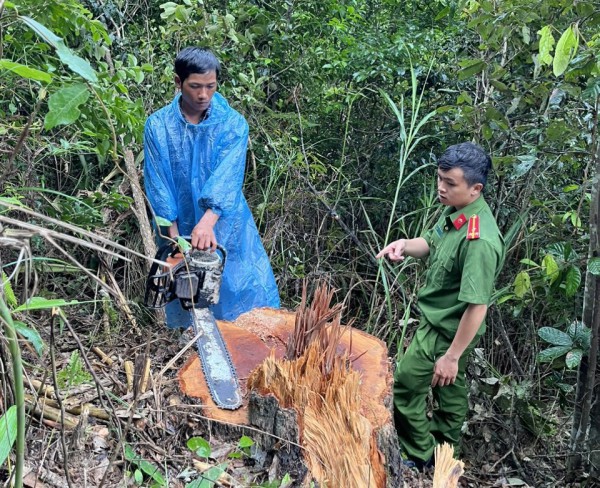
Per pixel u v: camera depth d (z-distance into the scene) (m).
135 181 3.30
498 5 2.95
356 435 1.85
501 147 3.18
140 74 2.80
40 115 3.18
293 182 3.88
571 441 2.70
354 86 4.04
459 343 2.30
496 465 2.86
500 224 3.47
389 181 4.00
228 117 2.87
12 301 1.34
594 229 2.47
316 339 2.05
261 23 3.88
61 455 1.86
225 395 2.05
